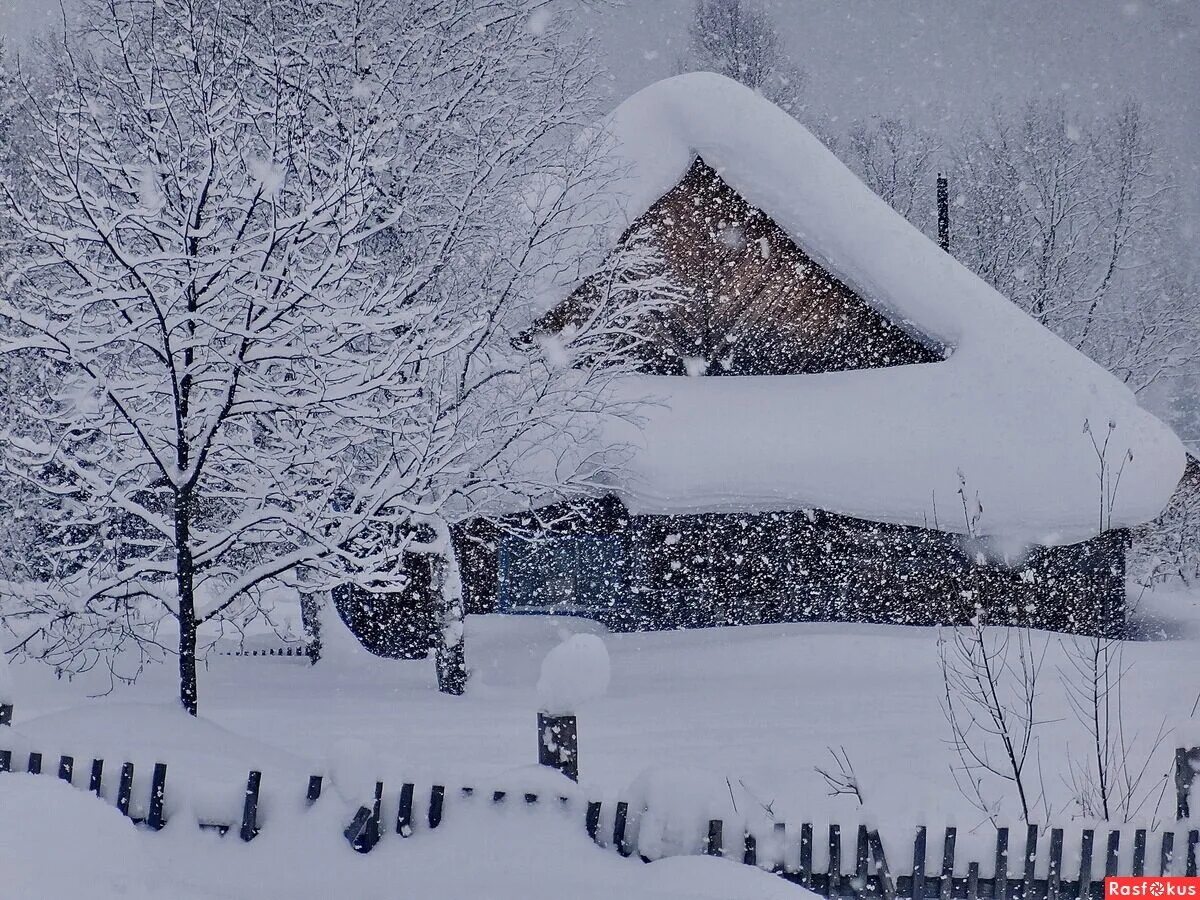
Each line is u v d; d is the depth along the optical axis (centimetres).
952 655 1609
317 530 1049
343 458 1177
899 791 639
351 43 1409
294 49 1339
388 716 1204
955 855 578
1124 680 1423
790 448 1783
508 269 1328
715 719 1194
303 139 1044
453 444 1273
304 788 632
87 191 883
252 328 943
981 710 1245
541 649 1695
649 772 604
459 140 1427
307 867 589
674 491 1700
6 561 1343
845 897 570
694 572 1759
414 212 1339
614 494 1725
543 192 1360
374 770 621
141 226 908
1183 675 1455
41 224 889
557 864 579
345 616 1814
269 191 908
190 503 984
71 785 629
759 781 719
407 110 1393
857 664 1586
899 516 1759
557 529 1772
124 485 1070
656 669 1570
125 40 1050
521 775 616
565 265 1387
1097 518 1773
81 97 1011
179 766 702
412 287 1165
